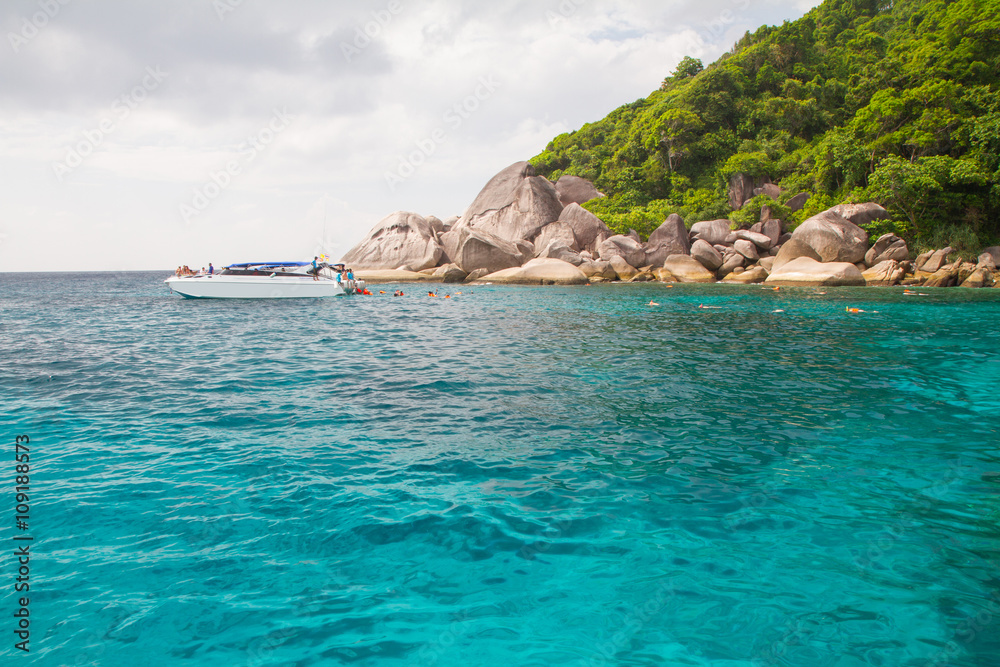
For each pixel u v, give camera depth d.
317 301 31.58
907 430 7.56
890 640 3.46
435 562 4.39
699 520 5.07
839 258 37.97
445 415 8.34
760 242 44.16
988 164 40.41
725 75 66.69
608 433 7.48
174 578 4.14
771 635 3.52
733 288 36.72
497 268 49.44
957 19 53.69
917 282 35.91
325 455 6.67
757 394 9.51
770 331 17.19
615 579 4.17
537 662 3.31
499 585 4.10
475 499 5.48
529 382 10.49
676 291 35.19
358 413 8.46
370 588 4.06
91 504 5.30
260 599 3.91
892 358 12.67
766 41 72.00
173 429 7.65
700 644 3.46
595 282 45.62
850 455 6.65
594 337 16.33
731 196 57.03
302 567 4.31
